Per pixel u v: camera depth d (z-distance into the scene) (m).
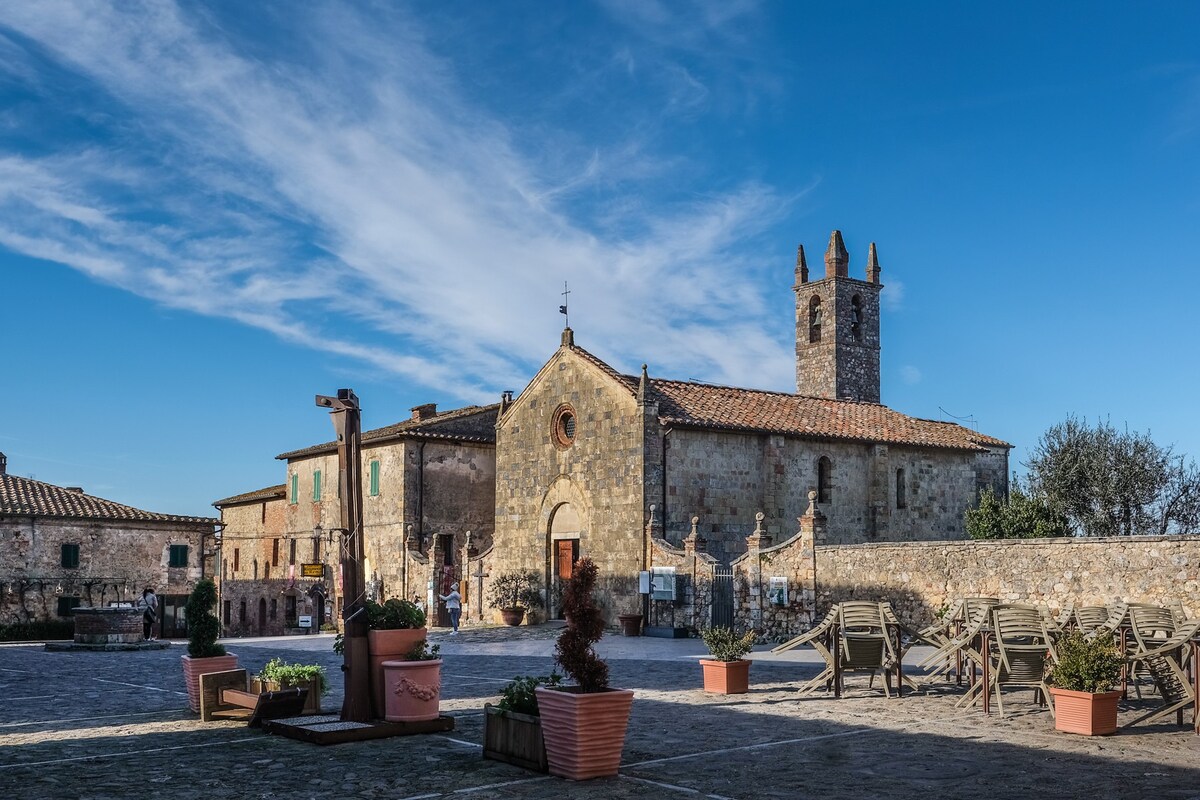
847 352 56.41
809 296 57.81
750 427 38.66
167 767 11.95
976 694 17.91
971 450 44.53
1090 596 24.20
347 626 14.34
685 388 41.03
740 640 19.22
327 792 10.62
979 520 42.47
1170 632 17.33
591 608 11.55
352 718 14.17
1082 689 13.99
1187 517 44.69
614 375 38.66
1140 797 10.16
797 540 31.08
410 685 13.99
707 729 14.64
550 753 11.38
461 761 12.12
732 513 38.38
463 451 48.94
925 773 11.41
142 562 51.97
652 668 24.31
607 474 38.47
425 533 47.31
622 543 37.47
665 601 35.41
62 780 11.27
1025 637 16.11
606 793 10.47
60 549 49.94
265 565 57.53
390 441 48.00
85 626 32.19
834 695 18.20
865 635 18.08
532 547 41.91
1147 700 16.94
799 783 10.93
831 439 40.44
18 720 16.14
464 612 44.16
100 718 16.22
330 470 52.00
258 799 10.34
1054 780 11.00
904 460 42.84
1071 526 45.47
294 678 15.47
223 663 16.72
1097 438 46.00
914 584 28.09
